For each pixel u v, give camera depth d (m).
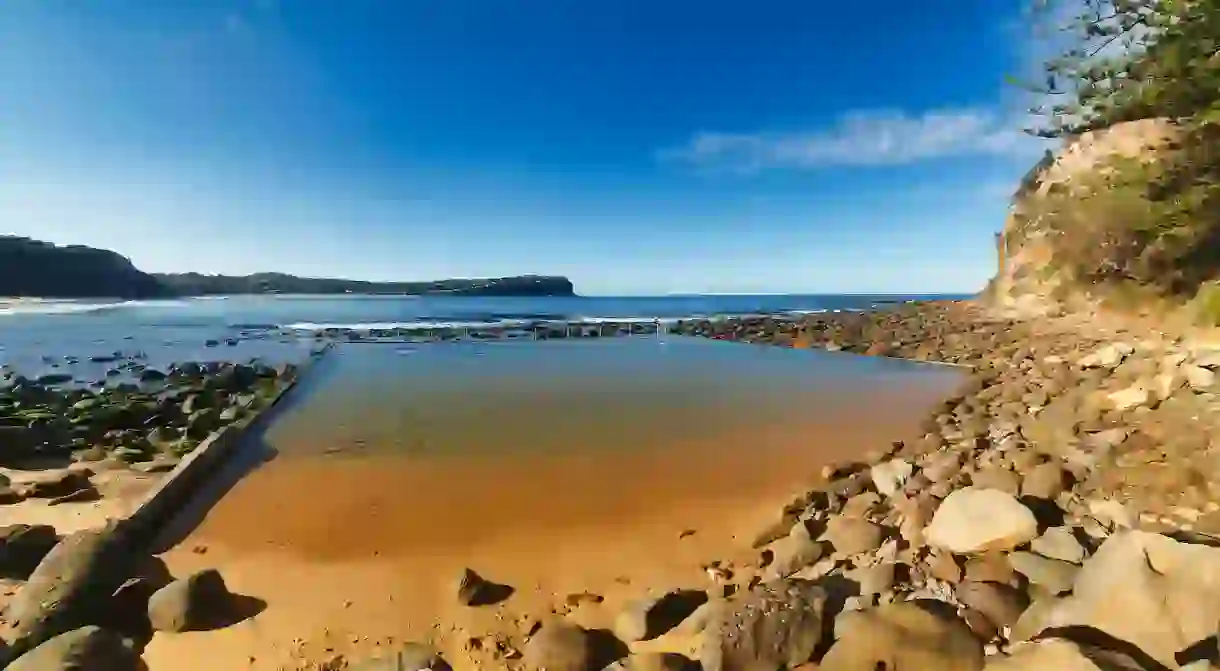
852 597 4.35
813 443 10.29
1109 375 11.34
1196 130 11.08
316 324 43.41
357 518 6.98
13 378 18.44
